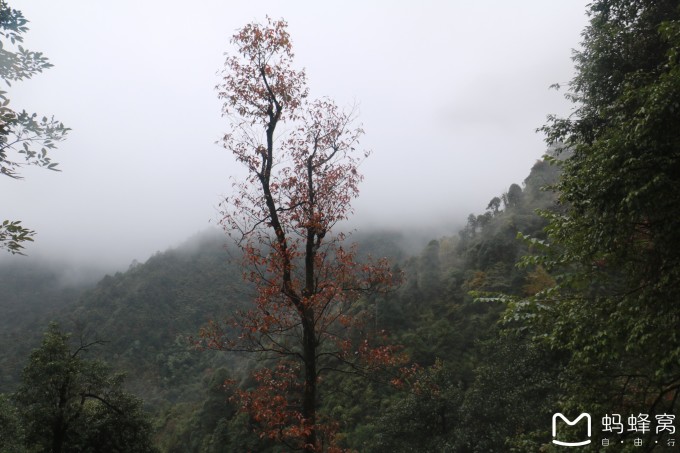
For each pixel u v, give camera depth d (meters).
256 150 8.84
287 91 8.91
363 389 29.19
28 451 17.14
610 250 6.57
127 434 21.11
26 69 5.31
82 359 20.67
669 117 5.25
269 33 8.65
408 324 40.91
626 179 5.45
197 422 37.59
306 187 8.96
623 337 6.46
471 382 29.69
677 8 8.48
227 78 8.97
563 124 10.27
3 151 4.99
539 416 16.09
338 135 9.35
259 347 8.41
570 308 7.24
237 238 8.69
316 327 9.05
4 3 4.96
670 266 5.98
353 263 8.90
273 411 8.09
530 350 17.89
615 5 9.66
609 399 6.84
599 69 9.77
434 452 21.33
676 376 6.39
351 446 25.22
